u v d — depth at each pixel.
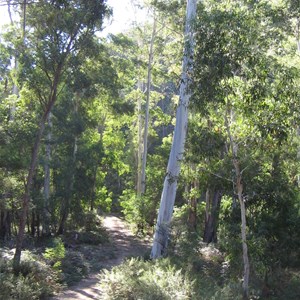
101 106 30.67
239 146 10.99
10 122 19.38
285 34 15.10
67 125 25.67
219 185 11.65
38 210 24.06
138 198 31.83
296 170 12.26
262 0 12.84
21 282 12.23
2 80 26.41
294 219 11.12
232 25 9.72
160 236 17.20
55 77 14.80
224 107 10.40
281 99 9.91
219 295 10.24
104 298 11.72
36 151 15.64
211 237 20.47
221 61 9.65
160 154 33.38
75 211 28.23
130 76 34.06
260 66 9.72
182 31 22.98
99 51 15.97
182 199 30.17
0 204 19.86
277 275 12.05
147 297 10.08
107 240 27.41
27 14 14.54
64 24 13.95
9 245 21.00
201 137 11.01
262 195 11.14
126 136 53.41
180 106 16.91
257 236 11.12
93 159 28.75
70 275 16.31
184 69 12.38
